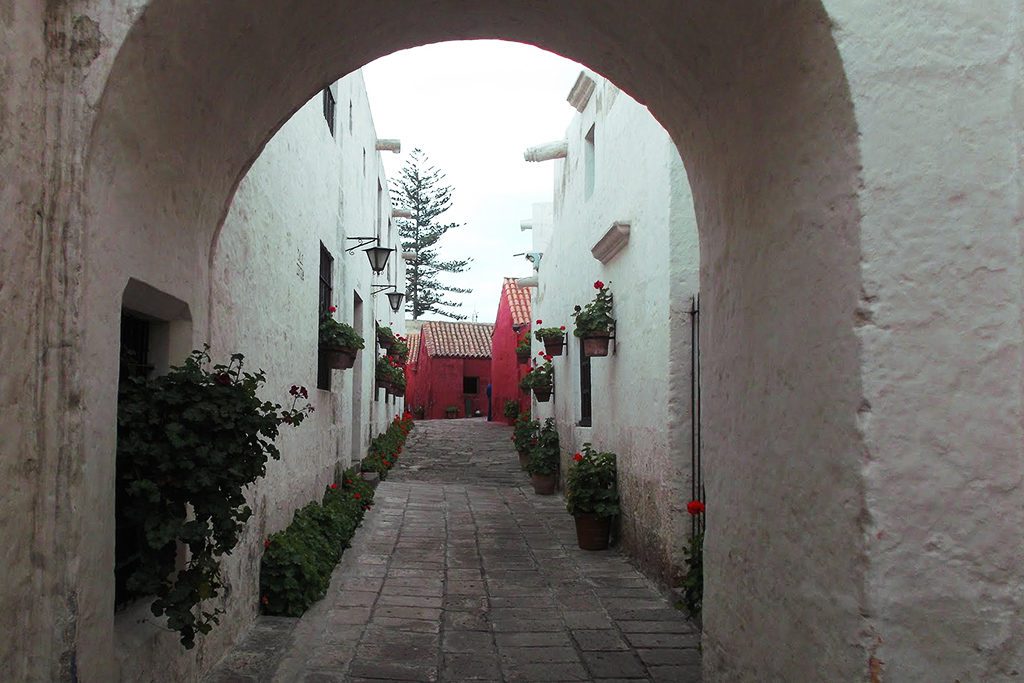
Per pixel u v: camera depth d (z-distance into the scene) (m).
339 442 9.43
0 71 2.27
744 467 3.37
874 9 2.48
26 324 2.42
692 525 6.14
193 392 3.24
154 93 2.85
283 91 4.01
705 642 3.86
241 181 4.54
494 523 9.57
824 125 2.61
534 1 4.00
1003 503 2.39
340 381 9.55
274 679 4.31
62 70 2.53
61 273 2.51
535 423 15.21
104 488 2.76
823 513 2.63
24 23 2.39
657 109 4.14
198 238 3.81
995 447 2.41
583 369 10.80
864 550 2.39
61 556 2.50
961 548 2.38
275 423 3.54
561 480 12.20
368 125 12.84
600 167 9.25
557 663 4.79
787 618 2.90
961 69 2.48
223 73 3.28
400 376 18.39
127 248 2.92
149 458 3.09
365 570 7.07
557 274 13.12
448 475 14.39
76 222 2.53
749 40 2.95
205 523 3.14
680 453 6.24
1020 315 2.43
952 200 2.45
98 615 2.72
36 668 2.45
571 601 6.15
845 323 2.50
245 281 4.91
